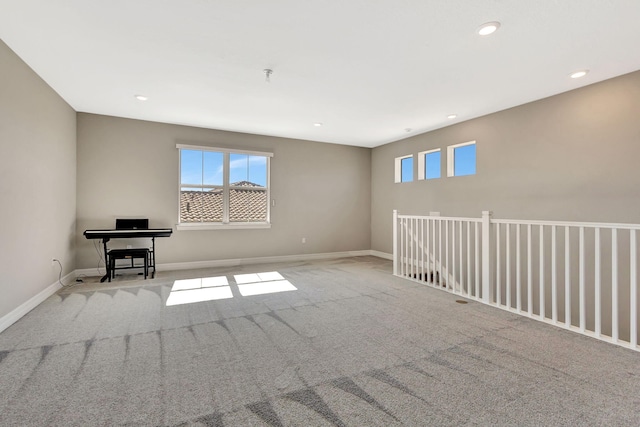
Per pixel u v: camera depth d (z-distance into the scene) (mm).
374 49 2799
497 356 2207
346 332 2625
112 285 4133
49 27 2449
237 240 5742
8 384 1824
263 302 3439
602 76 3334
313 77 3393
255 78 3414
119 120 4840
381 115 4715
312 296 3678
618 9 2201
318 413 1594
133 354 2213
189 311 3133
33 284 3211
